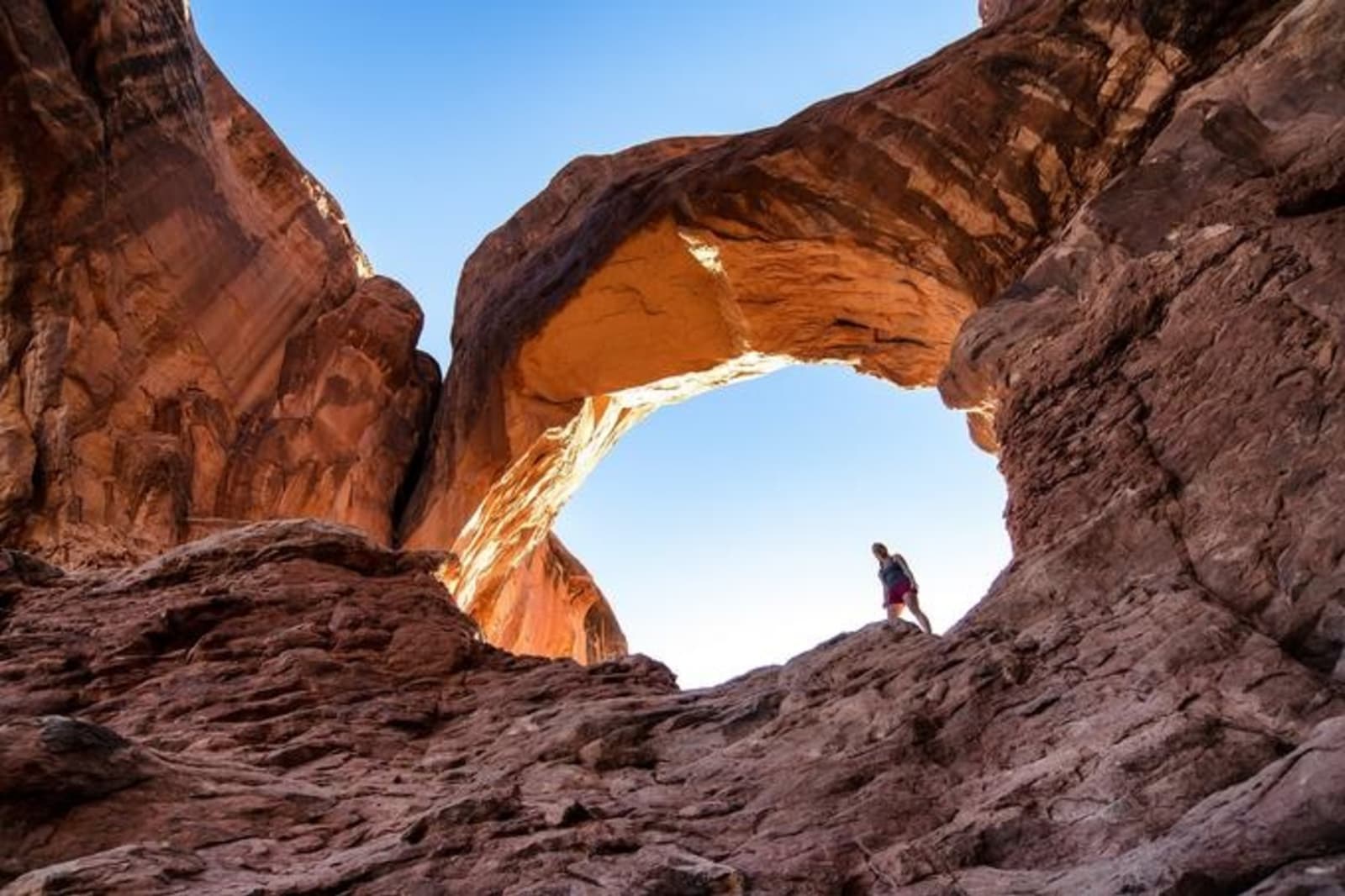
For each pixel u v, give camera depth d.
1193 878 3.43
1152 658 5.47
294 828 5.95
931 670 6.33
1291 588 5.59
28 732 5.86
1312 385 6.51
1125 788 4.51
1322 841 3.45
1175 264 8.34
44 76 15.34
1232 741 4.57
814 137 16.53
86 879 4.76
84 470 16.19
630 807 5.72
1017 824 4.56
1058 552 6.97
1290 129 9.39
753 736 6.60
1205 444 6.89
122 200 17.20
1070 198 14.52
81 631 10.05
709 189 17.56
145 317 17.88
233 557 11.64
